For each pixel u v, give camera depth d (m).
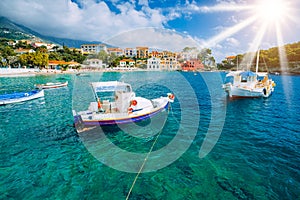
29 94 24.23
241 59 96.62
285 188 6.72
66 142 10.77
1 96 23.11
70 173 7.77
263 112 17.55
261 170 7.82
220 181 7.16
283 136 11.44
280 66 88.69
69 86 37.91
